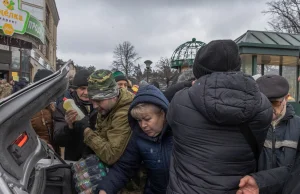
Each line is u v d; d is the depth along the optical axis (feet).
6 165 4.44
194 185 5.25
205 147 5.23
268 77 6.94
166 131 6.88
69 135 9.24
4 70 51.78
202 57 5.61
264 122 5.17
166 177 6.99
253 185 5.38
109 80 7.04
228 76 5.11
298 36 29.40
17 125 5.15
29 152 5.65
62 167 7.33
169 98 9.84
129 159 7.21
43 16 74.59
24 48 56.18
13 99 4.89
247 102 4.89
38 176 6.43
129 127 7.11
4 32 45.52
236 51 5.59
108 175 7.20
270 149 7.00
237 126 5.12
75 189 7.32
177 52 31.94
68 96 10.37
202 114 5.20
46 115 10.62
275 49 26.89
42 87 5.57
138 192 7.83
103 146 7.08
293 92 29.48
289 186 5.24
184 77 11.82
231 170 5.23
